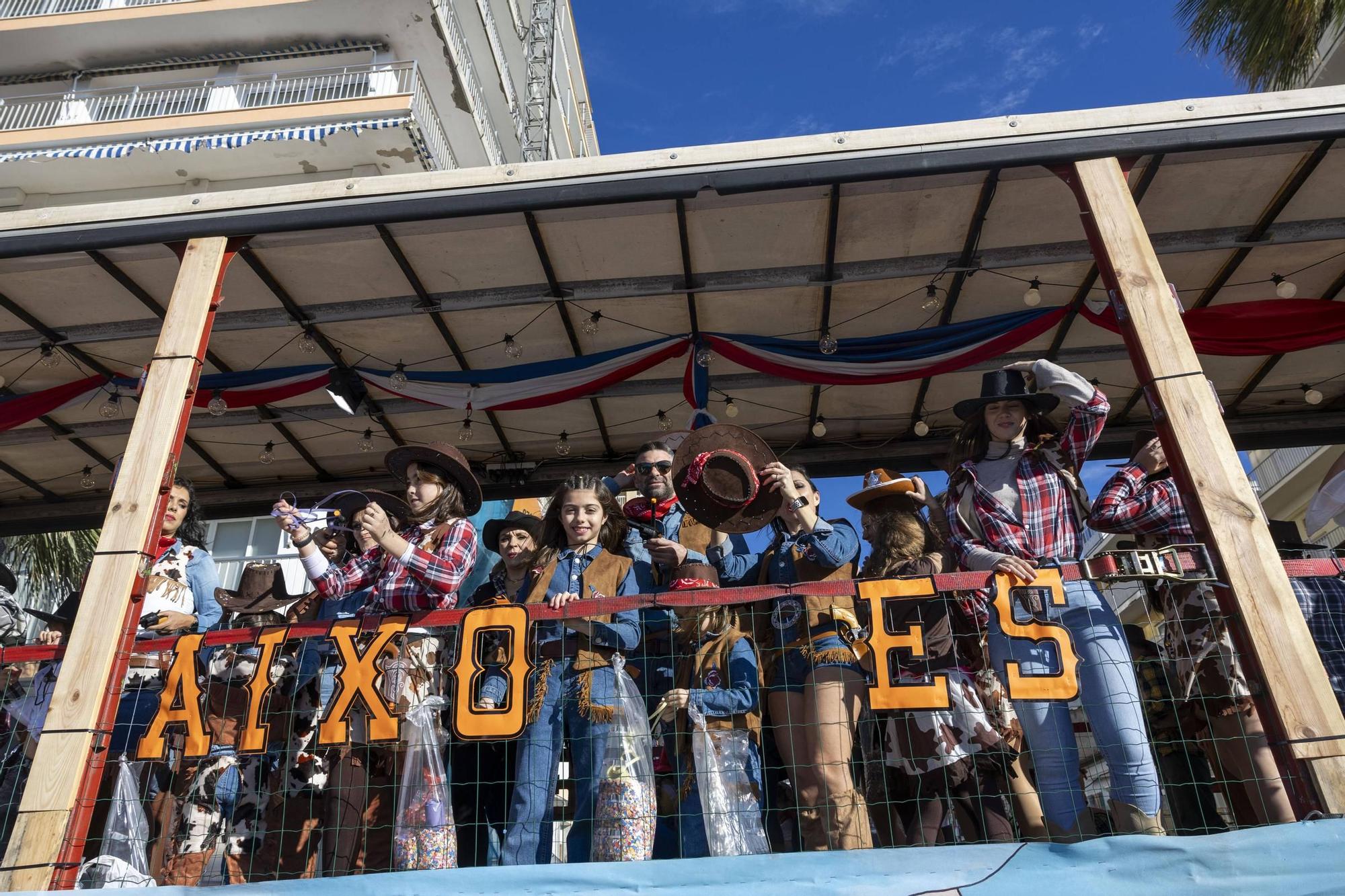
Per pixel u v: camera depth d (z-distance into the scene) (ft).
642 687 13.14
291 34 55.67
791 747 12.06
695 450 14.51
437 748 12.39
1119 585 14.29
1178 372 12.03
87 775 11.19
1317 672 10.19
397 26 55.06
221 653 15.53
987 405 13.48
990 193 16.80
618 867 10.09
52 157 51.24
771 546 14.16
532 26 66.49
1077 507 13.20
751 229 17.90
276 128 52.90
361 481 26.91
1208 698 12.67
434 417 24.39
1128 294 12.63
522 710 11.55
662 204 17.11
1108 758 11.24
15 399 21.80
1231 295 20.34
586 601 12.01
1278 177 16.55
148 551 12.56
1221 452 11.51
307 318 19.95
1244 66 34.81
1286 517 55.93
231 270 18.49
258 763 14.99
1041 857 9.65
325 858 13.43
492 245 18.16
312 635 12.28
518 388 22.29
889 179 14.83
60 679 11.62
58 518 26.91
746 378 23.24
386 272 18.85
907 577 11.66
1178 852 9.45
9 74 57.31
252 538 41.01
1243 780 11.67
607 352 22.07
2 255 15.15
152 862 14.15
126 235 15.01
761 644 13.14
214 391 22.33
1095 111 13.84
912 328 21.47
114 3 56.59
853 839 11.25
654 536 14.83
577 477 14.06
